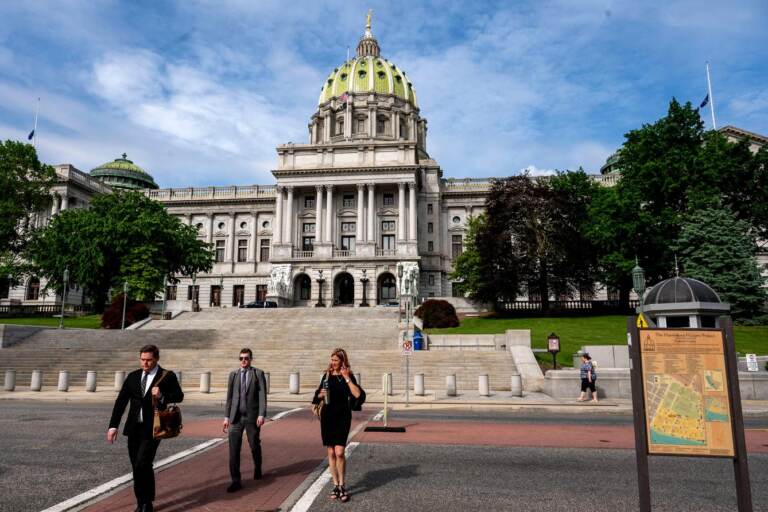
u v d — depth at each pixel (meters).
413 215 76.31
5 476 9.77
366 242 75.31
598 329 43.31
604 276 56.22
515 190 55.94
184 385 28.09
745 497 6.20
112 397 23.62
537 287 56.34
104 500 8.34
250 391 9.45
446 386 25.45
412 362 30.11
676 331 6.62
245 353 9.62
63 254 55.78
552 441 13.42
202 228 91.44
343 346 38.41
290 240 77.19
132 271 54.41
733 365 6.46
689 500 8.44
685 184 48.59
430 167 85.75
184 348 38.16
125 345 38.03
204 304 88.19
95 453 11.79
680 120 51.19
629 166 53.19
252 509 7.91
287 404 21.70
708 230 45.00
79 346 37.78
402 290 64.31
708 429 6.39
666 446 6.41
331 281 73.69
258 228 90.25
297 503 8.13
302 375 29.44
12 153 57.91
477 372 28.66
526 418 18.12
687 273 45.97
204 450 12.20
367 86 107.69
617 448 12.58
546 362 31.72
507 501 8.26
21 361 31.48
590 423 16.86
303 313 51.97
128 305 48.84
